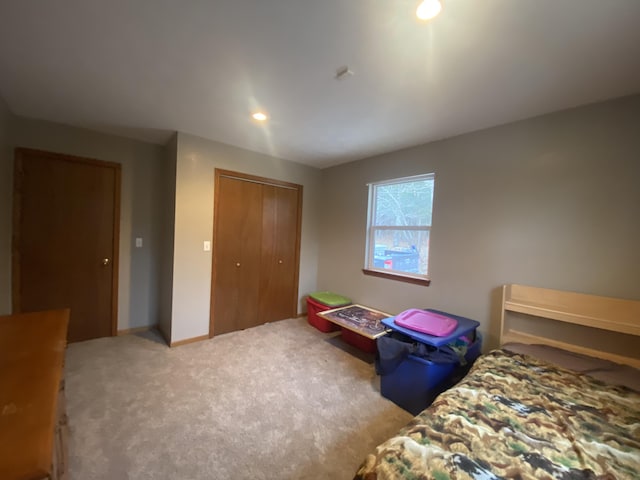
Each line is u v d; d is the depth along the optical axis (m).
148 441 1.60
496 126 2.36
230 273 3.25
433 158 2.80
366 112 2.20
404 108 2.12
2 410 0.74
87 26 1.33
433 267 2.79
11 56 1.59
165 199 3.15
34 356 1.06
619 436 1.13
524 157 2.21
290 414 1.90
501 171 2.33
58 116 2.49
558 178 2.06
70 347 2.74
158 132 2.81
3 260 2.37
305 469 1.47
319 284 4.12
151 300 3.28
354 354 2.85
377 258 3.44
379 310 3.30
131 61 1.62
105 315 3.00
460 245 2.59
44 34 1.40
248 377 2.34
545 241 2.12
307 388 2.22
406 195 3.13
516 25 1.24
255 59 1.57
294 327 3.57
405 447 1.03
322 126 2.51
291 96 1.99
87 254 2.87
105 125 2.67
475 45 1.39
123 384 2.15
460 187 2.59
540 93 1.83
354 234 3.64
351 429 1.78
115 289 3.03
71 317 2.82
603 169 1.88
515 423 1.19
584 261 1.95
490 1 1.12
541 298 2.11
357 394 2.17
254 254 3.46
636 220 1.77
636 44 1.33
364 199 3.51
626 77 1.61
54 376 0.94
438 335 2.05
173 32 1.37
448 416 1.22
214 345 2.93
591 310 1.90
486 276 2.42
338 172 3.86
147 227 3.20
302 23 1.28
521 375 1.61
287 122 2.45
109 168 2.93
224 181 3.13
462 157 2.58
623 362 1.81
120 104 2.20
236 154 3.17
